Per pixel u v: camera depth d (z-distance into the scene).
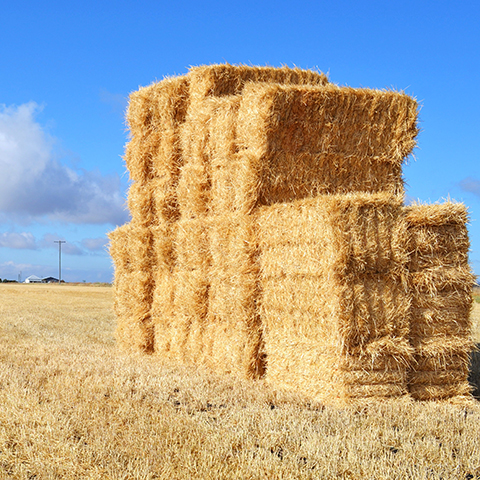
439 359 8.09
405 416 6.76
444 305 8.15
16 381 7.67
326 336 7.78
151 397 7.25
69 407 6.56
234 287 9.58
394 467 4.89
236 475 4.59
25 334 14.85
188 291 10.66
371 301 7.62
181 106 11.54
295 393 7.94
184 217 11.24
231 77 11.12
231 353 9.62
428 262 8.04
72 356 10.52
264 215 9.02
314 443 5.33
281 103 8.99
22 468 4.73
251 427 5.93
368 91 9.36
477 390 9.12
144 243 12.00
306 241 8.10
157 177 12.09
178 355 11.02
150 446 5.15
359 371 7.55
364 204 7.59
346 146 9.45
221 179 10.13
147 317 12.20
